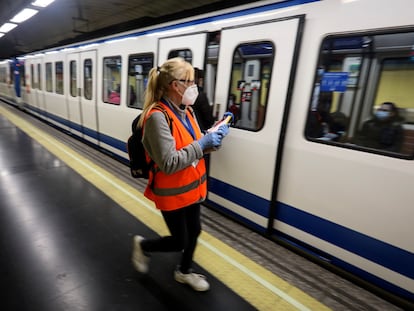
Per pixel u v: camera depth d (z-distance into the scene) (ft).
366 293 6.38
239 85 8.71
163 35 11.43
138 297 6.08
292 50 7.16
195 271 6.98
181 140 4.84
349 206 6.53
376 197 6.07
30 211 9.62
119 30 14.49
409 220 5.66
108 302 5.90
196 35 9.84
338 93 6.60
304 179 7.34
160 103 4.80
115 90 15.35
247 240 8.39
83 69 18.38
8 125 25.62
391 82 5.87
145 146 4.72
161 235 8.56
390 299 6.09
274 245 8.16
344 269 6.88
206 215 9.91
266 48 7.79
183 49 10.53
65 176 13.19
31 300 5.80
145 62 12.73
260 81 8.13
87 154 17.12
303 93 7.13
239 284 6.59
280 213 8.10
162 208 5.13
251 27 8.07
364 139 6.33
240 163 8.96
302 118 7.19
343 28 6.27
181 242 5.62
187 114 5.37
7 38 36.94
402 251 5.84
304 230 7.57
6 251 7.35
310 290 6.47
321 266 7.23
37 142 19.58
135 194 11.46
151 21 12.30
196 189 5.25
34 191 11.30
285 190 7.85
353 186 6.40
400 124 5.82
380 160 5.92
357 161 6.26
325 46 6.63
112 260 7.27
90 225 8.95
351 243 6.63
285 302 6.11
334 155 6.64
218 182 9.91
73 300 5.88
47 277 6.49
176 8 16.24
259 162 8.35
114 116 15.61
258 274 6.93
